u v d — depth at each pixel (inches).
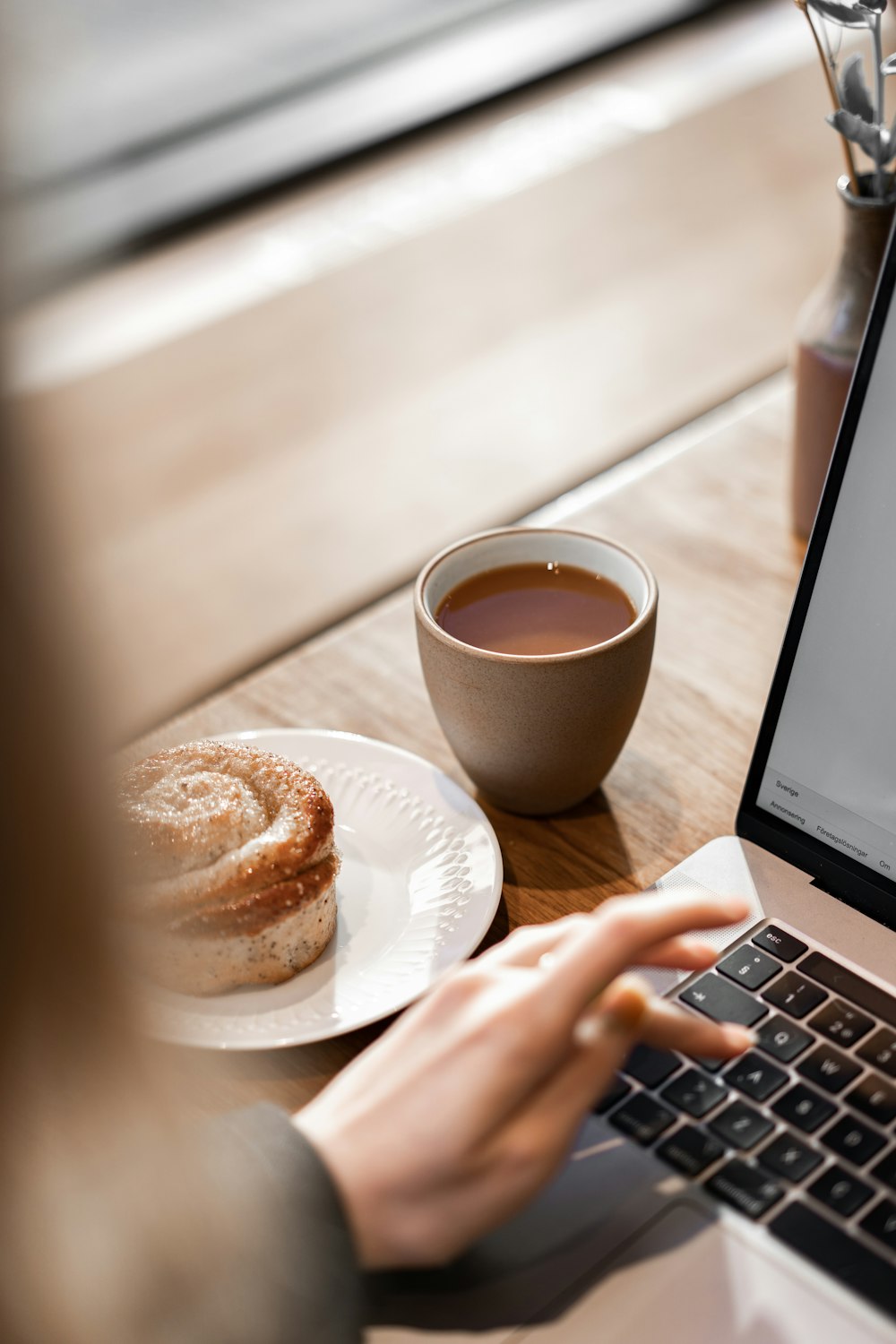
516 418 74.7
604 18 120.9
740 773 29.0
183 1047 21.7
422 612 25.8
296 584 64.4
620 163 102.3
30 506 8.9
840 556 23.8
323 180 103.0
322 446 74.5
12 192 8.4
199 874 23.0
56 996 11.0
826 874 24.6
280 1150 17.8
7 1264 12.7
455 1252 17.8
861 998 22.0
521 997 18.0
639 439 42.6
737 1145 20.0
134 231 95.7
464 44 116.6
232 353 83.7
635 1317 18.0
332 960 23.9
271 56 113.7
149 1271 13.2
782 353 46.6
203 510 70.4
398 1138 17.7
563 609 27.3
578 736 25.6
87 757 10.1
